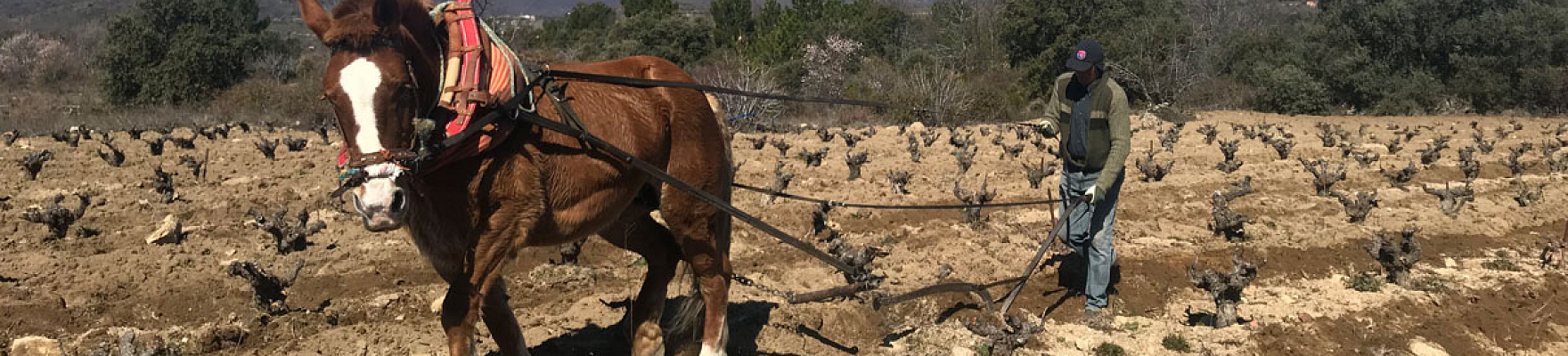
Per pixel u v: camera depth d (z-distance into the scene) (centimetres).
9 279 855
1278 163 1809
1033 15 4709
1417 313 821
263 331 723
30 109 4166
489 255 474
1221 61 4906
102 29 7631
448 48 467
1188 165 1842
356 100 425
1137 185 1473
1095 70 704
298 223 973
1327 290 882
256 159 1820
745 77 3650
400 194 427
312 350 680
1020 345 686
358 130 427
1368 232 1118
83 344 694
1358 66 4578
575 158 490
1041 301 827
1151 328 762
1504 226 1202
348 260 928
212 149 2055
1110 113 698
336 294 825
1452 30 4484
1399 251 895
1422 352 724
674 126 550
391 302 788
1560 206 1345
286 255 947
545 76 491
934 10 6450
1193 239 1070
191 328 734
